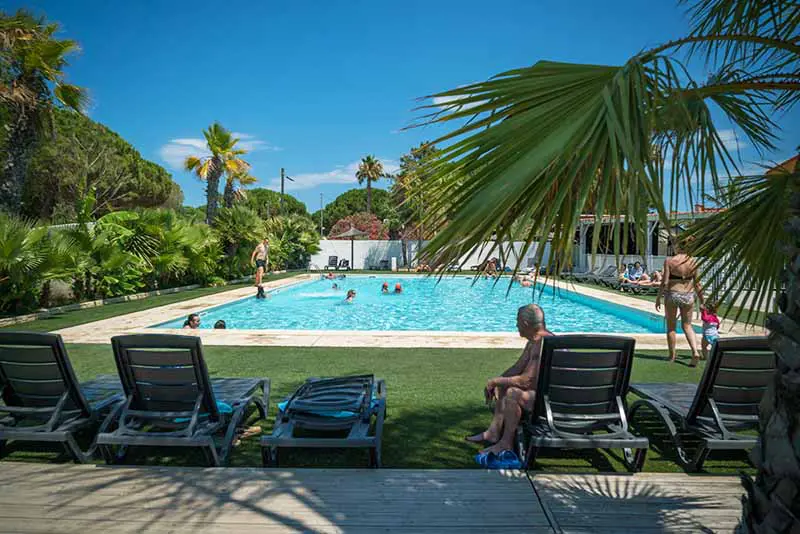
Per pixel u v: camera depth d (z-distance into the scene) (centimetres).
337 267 3325
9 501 289
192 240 1728
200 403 358
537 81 165
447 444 390
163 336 349
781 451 154
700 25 242
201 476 323
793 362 151
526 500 295
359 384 412
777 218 240
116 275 1404
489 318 1567
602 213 138
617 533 259
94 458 370
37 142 1338
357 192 7700
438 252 149
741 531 176
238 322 1388
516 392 368
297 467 354
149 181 3322
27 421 419
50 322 1009
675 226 207
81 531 259
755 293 252
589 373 350
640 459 340
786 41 191
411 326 1409
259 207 5891
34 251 1040
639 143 141
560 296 1955
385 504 288
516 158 151
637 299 1499
